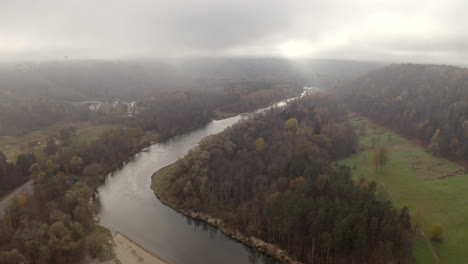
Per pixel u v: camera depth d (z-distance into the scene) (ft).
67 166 532.73
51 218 365.81
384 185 465.47
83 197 442.09
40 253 313.73
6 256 291.58
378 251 293.64
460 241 334.65
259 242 372.79
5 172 475.31
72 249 335.47
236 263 349.82
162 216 443.73
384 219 311.88
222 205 441.68
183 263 348.59
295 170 445.37
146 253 362.53
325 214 323.37
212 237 396.98
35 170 495.41
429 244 331.98
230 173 476.54
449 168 520.83
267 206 373.61
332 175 407.44
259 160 503.61
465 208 392.47
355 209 319.27
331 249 319.68
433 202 413.18
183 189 474.90
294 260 341.82
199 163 509.76
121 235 396.16
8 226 343.05
